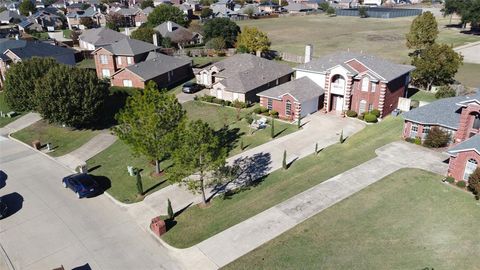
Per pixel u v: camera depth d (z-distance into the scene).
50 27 156.12
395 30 143.62
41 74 64.31
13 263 31.98
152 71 74.88
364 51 108.06
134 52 84.94
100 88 59.50
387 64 58.84
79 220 37.59
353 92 56.81
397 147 46.19
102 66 86.94
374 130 51.81
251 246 31.33
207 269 29.45
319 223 33.19
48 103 55.97
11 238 35.16
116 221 37.16
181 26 120.94
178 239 33.44
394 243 30.19
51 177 46.81
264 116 58.66
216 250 31.31
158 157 41.62
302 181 40.06
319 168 42.44
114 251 32.84
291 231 32.53
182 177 35.81
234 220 34.81
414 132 47.62
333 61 60.50
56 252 33.09
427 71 66.25
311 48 70.94
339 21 173.25
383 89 53.72
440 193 36.00
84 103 56.81
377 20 173.38
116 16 159.50
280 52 103.56
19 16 168.12
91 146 55.03
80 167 47.09
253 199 37.84
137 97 42.62
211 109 63.69
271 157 46.03
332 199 36.41
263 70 71.62
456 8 136.38
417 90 68.75
